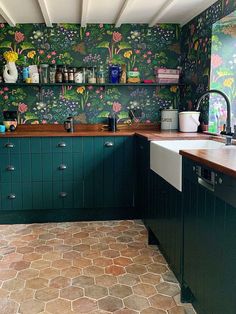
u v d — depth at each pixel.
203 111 3.31
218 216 1.38
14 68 3.55
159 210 2.46
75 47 3.75
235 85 3.12
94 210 3.46
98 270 2.33
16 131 3.74
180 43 3.87
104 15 3.42
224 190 1.30
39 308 1.88
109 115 3.90
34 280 2.19
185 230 1.84
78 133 3.33
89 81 3.71
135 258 2.52
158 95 3.94
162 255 2.56
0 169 3.27
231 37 3.08
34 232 3.10
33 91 3.78
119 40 3.80
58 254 2.59
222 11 2.86
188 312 1.83
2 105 3.76
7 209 3.33
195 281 1.69
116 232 3.08
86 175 3.36
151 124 3.95
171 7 3.17
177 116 3.76
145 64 3.86
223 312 1.34
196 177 1.63
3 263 2.43
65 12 3.28
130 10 3.24
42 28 3.69
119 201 3.44
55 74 3.66
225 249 1.31
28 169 3.30
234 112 3.12
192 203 1.71
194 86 3.51
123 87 3.88
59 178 3.34
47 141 3.28
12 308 1.88
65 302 1.94
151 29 3.82
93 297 1.99
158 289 2.08
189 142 2.79
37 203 3.35
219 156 1.56
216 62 3.11
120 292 2.04
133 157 3.39
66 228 3.21
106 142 3.34
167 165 2.17
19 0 2.91
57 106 3.82
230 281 1.27
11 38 3.68
